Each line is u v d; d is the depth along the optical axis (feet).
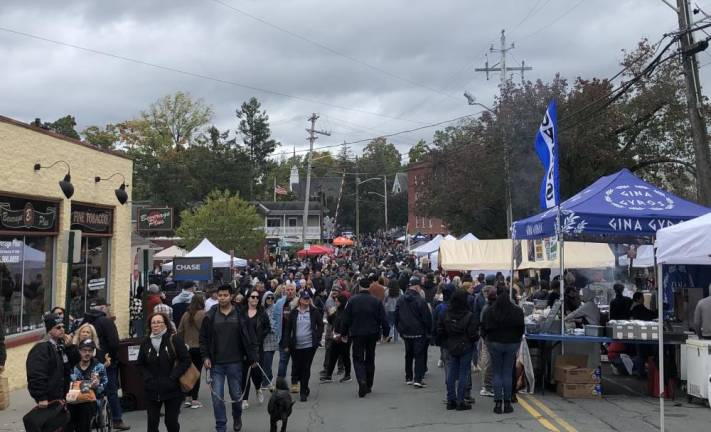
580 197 41.14
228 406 35.91
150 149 210.38
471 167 117.70
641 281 74.84
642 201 39.34
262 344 36.47
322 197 208.64
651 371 35.94
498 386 31.83
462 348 32.48
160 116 215.51
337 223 327.26
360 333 37.17
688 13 49.65
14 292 42.83
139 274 74.18
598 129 96.02
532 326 37.65
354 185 346.95
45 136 45.98
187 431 30.07
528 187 109.70
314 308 36.88
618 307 42.45
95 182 54.49
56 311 30.96
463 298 32.83
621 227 37.63
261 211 234.79
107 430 28.12
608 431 27.78
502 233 129.90
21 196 43.21
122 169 60.03
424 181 140.46
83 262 53.72
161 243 147.43
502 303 31.78
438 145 140.46
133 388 35.01
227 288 28.96
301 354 36.40
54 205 47.93
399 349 59.57
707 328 33.71
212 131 199.00
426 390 38.91
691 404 33.68
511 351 31.81
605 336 35.60
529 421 29.89
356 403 35.29
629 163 101.65
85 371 25.53
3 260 41.57
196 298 35.96
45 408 23.12
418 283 40.73
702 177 49.62
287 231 257.96
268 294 39.47
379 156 392.06
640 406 33.19
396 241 270.46
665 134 102.37
